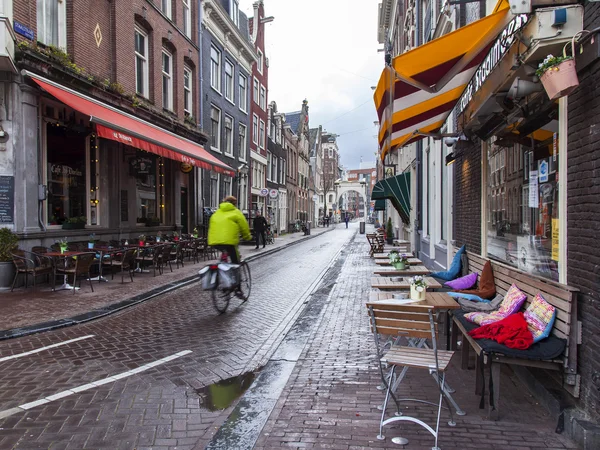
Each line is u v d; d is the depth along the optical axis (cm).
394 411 353
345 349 521
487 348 342
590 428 292
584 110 319
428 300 462
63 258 876
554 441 304
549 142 398
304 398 380
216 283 707
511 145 505
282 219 3638
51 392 395
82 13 1120
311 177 5600
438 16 1000
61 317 655
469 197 727
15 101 876
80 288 909
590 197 311
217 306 714
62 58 982
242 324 654
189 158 1405
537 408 356
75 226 1059
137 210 1446
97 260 1009
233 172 1856
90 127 1125
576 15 310
